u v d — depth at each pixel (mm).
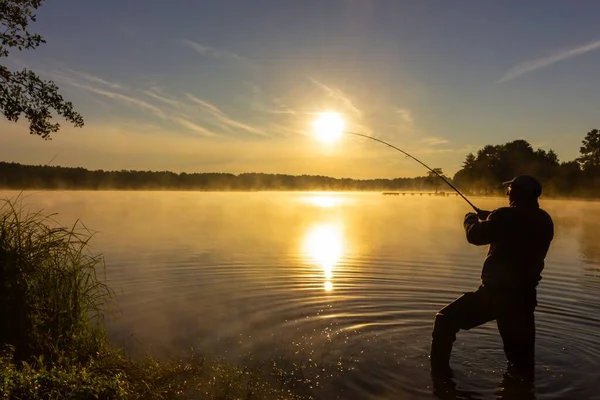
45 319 5762
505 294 5922
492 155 88250
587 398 5156
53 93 8477
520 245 5859
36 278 6055
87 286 6742
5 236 6148
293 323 7582
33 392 4270
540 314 8227
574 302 9031
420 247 16891
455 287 10203
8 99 8195
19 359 5211
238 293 9570
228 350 6375
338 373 5691
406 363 6035
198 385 5164
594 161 84438
